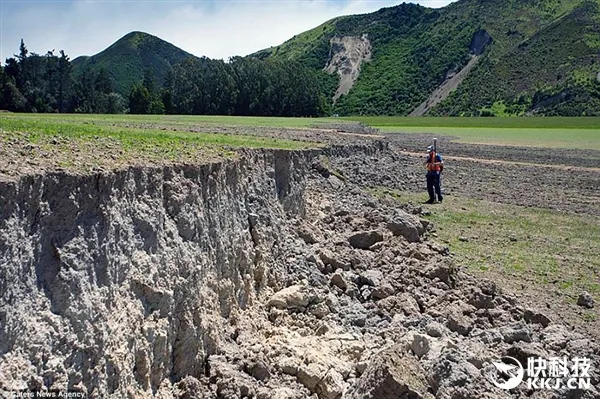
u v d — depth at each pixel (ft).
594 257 58.39
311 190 68.59
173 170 31.40
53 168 23.31
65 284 21.63
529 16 628.69
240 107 356.59
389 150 124.67
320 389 29.43
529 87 478.59
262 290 38.34
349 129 160.25
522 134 215.72
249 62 382.83
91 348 21.80
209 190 34.78
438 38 633.61
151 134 52.39
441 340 32.14
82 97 325.62
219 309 31.91
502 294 44.73
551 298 46.47
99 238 23.97
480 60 556.10
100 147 33.53
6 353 18.86
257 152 49.55
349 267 46.06
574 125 271.69
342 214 62.18
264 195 46.09
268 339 33.37
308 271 42.70
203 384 27.50
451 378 26.91
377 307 40.63
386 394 25.96
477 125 274.57
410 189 94.17
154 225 27.68
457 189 95.96
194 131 77.71
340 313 38.91
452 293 43.01
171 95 350.84
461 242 62.59
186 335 27.66
